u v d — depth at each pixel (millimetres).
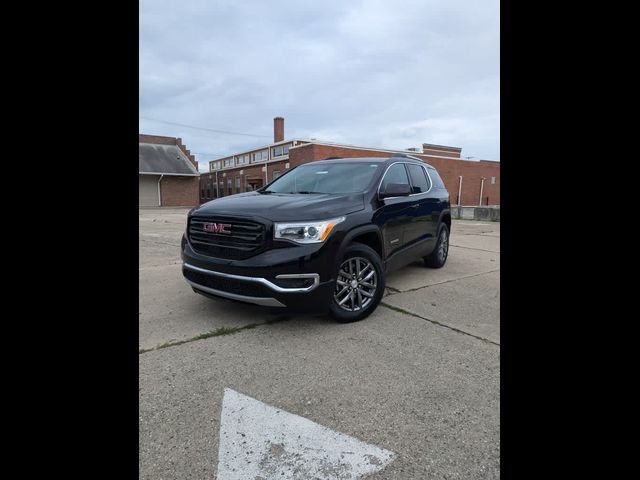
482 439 2008
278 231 3166
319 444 1972
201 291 3598
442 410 2268
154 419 2139
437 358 2928
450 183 32094
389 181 4477
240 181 40188
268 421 2148
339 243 3365
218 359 2865
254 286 3158
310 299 3211
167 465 1805
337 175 4520
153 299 4328
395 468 1813
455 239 10656
